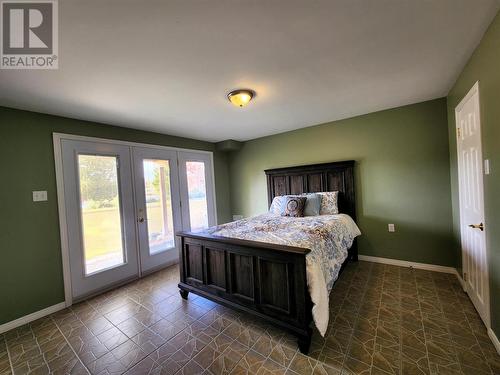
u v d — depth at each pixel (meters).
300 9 1.19
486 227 1.65
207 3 1.11
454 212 2.58
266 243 1.84
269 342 1.72
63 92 1.96
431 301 2.12
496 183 1.46
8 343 1.87
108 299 2.56
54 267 2.40
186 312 2.20
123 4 1.09
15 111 2.22
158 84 1.94
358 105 2.79
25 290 2.21
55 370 1.56
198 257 2.29
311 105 2.69
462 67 1.92
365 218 3.22
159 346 1.74
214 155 4.53
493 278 1.57
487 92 1.51
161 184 3.56
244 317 2.07
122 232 3.01
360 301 2.19
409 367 1.42
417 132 2.82
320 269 1.73
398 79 2.12
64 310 2.38
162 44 1.41
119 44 1.38
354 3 1.17
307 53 1.61
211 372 1.47
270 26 1.31
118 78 1.79
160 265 3.44
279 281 1.73
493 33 1.36
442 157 2.69
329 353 1.57
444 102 2.65
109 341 1.83
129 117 2.72
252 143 4.41
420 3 1.20
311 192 3.61
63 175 2.51
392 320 1.88
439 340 1.63
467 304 2.04
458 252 2.50
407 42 1.54
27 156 2.28
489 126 1.51
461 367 1.40
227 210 4.75
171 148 3.72
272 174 4.04
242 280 1.96
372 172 3.15
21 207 2.22
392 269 2.89
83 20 1.17
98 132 2.85
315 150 3.61
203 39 1.39
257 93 2.26
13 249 2.16
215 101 2.40
